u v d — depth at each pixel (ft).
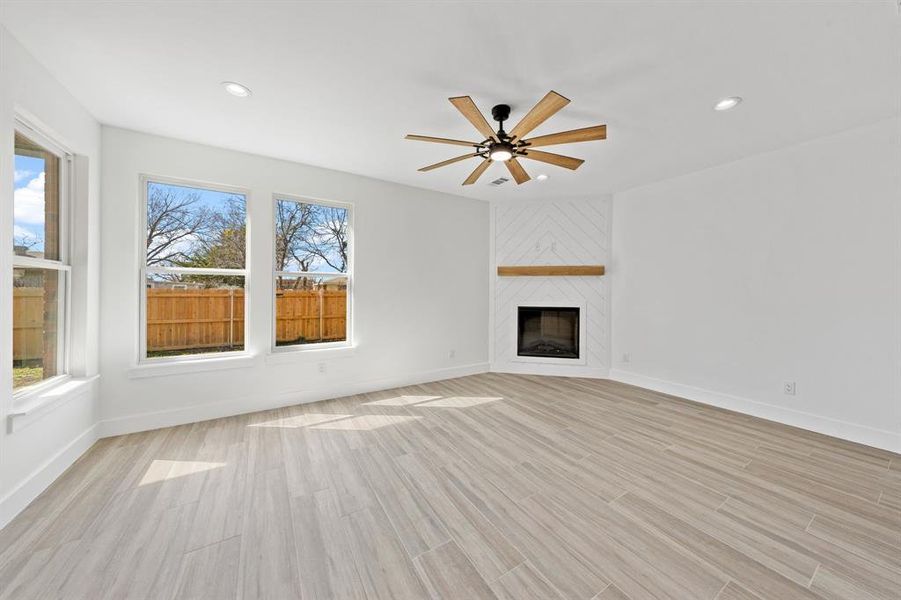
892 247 8.82
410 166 12.36
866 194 9.18
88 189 8.60
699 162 11.85
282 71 7.05
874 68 6.79
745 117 8.79
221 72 7.10
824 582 4.79
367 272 13.57
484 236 16.97
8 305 6.02
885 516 6.19
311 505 6.44
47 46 6.35
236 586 4.66
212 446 8.81
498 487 7.06
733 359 11.79
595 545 5.46
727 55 6.45
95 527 5.77
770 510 6.35
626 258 15.23
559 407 11.94
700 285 12.69
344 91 7.73
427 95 7.85
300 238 12.43
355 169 12.67
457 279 16.11
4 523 5.78
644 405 12.19
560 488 7.03
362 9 5.45
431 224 15.29
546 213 16.56
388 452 8.57
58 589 4.58
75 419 8.06
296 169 12.01
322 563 5.07
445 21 5.68
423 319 15.11
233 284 11.23
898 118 8.71
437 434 9.63
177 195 10.41
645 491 6.94
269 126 9.37
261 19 5.67
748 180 11.43
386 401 12.51
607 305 15.88
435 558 5.18
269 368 11.59
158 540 5.49
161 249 10.23
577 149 10.83
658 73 6.99
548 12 5.47
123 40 6.19
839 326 9.63
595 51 6.36
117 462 7.93
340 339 13.25
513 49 6.33
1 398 5.83
